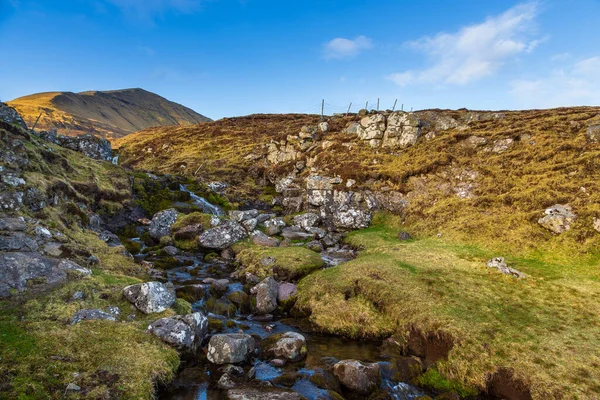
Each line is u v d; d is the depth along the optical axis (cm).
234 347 1302
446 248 2559
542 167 3103
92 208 2739
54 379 946
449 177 3512
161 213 3097
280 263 2298
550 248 2295
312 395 1152
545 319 1560
